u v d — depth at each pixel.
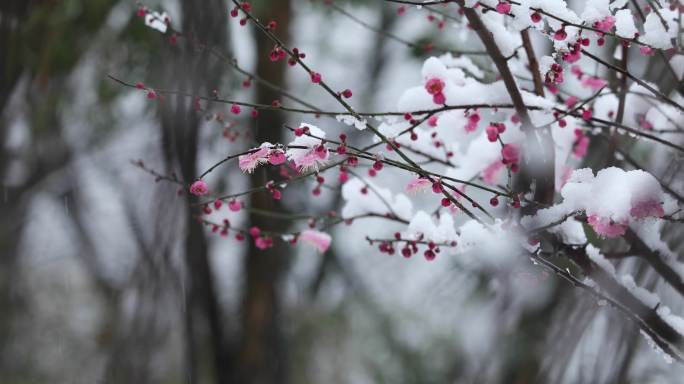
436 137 3.68
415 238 3.10
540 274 3.15
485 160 3.54
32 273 9.59
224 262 8.41
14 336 9.09
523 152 3.21
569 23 2.71
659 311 3.09
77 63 6.47
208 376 8.01
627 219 2.64
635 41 2.83
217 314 7.13
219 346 7.39
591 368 3.29
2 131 6.78
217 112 4.12
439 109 2.95
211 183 7.08
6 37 5.62
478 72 3.71
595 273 3.06
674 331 3.03
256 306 7.77
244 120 6.95
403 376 9.03
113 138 7.83
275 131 7.57
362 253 10.03
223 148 5.57
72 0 6.09
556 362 3.69
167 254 4.89
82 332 9.46
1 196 8.18
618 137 3.65
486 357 6.44
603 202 2.67
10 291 9.02
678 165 3.41
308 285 9.63
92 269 9.74
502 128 2.95
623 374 3.16
